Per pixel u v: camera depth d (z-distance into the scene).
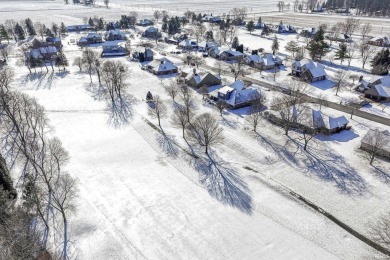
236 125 79.88
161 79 116.56
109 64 112.50
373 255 42.31
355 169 61.09
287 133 75.19
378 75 115.19
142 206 51.59
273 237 45.53
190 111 85.19
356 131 76.56
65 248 43.53
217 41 180.00
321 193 54.53
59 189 54.44
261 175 59.59
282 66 133.12
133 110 90.00
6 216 44.12
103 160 64.75
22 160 63.66
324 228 47.00
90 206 51.59
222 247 43.78
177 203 52.38
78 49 168.12
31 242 40.88
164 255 42.62
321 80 113.38
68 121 82.94
